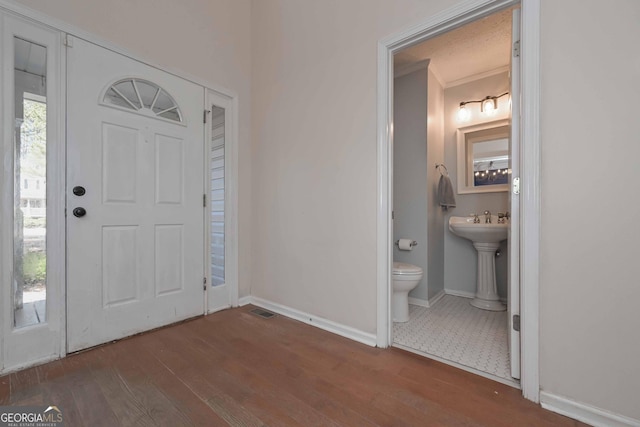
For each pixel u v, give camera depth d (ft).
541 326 3.92
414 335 6.30
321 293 6.68
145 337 6.03
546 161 3.87
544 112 3.89
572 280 3.70
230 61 8.00
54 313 5.06
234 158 8.08
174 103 6.79
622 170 3.42
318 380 4.49
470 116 9.55
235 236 8.09
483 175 9.32
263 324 6.82
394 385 4.36
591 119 3.59
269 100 7.95
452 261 9.84
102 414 3.70
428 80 8.72
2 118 4.58
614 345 3.46
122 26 5.89
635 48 3.34
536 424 3.55
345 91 6.21
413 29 5.19
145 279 6.29
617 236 3.44
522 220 4.06
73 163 5.25
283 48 7.55
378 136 5.65
